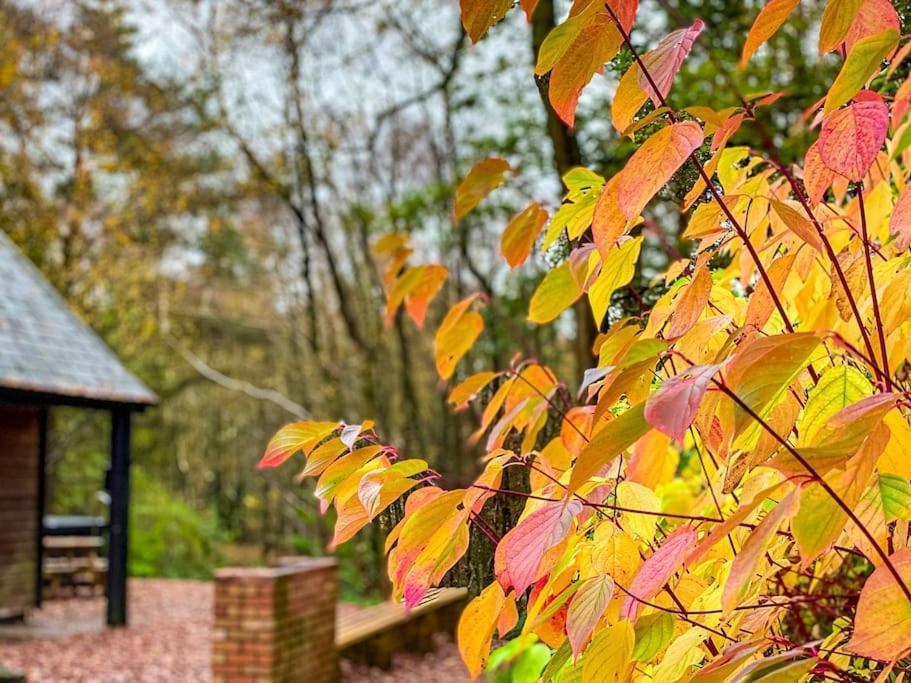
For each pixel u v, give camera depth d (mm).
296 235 21172
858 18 941
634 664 1007
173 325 22375
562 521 892
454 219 1382
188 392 26312
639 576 872
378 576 14250
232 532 24859
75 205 18547
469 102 11188
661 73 821
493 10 869
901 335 1055
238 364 26375
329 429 1161
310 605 6730
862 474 731
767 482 1020
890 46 767
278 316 25562
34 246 18734
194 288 23859
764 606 993
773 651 1070
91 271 19156
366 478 1047
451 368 1609
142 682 7961
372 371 16250
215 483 27250
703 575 1180
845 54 968
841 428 802
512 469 1439
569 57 844
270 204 19344
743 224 1258
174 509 20109
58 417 20219
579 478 706
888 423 866
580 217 1253
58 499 21531
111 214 19203
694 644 971
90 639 9984
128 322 20547
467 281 13438
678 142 804
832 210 1315
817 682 886
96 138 18047
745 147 1262
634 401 1100
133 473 20781
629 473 1142
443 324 1559
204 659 9023
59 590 13766
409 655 8453
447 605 9703
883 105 852
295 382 25891
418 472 1053
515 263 1403
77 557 14430
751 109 1049
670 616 973
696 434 1212
